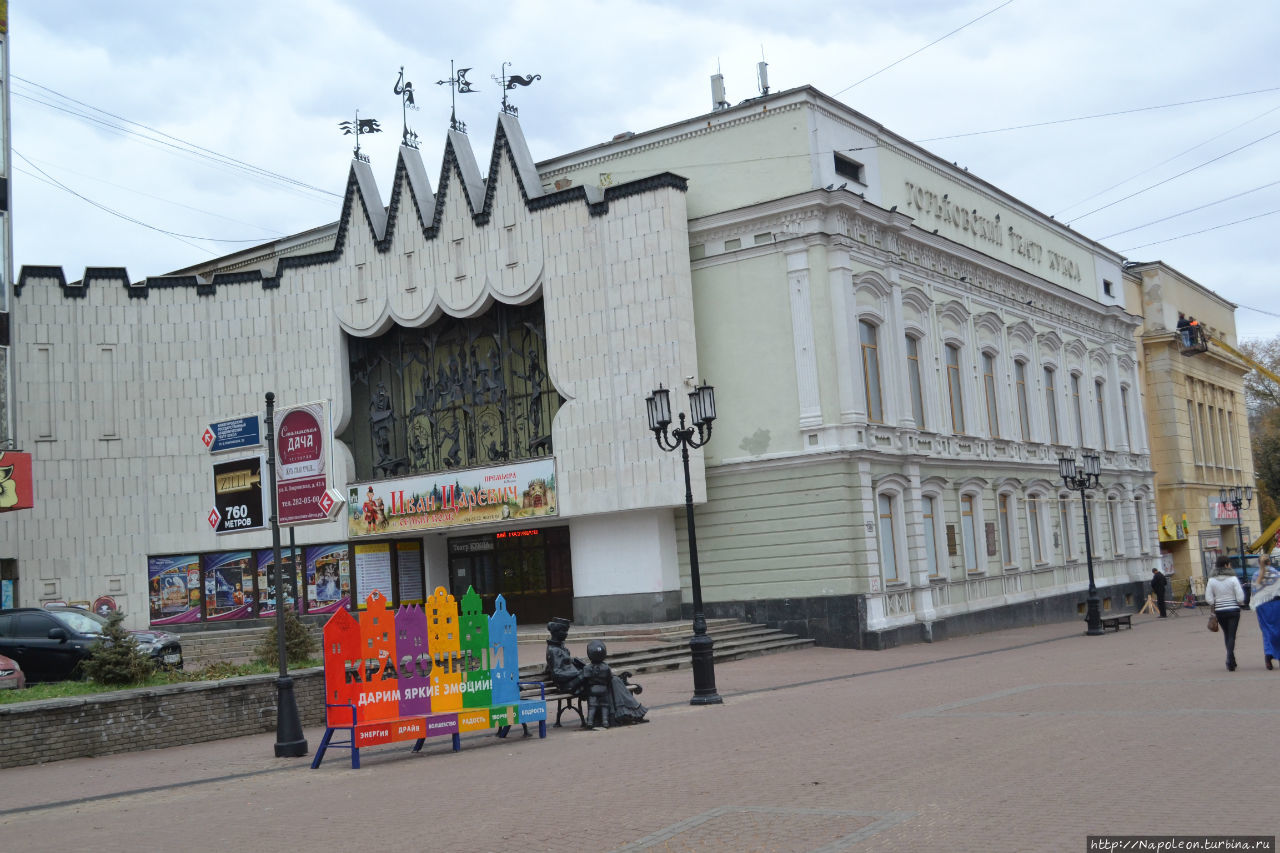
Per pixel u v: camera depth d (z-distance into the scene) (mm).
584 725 19578
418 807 12695
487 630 18422
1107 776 11414
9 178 35094
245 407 43469
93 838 12117
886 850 9000
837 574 34844
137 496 42844
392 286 41688
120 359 43250
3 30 34875
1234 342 76312
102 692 19750
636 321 36406
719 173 37750
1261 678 19812
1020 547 46312
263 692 21359
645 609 36656
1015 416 47125
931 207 42781
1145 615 52812
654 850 9672
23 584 40938
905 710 18750
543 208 38469
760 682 26297
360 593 41781
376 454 42938
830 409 35312
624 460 36438
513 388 40375
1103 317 57812
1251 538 73062
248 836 11680
